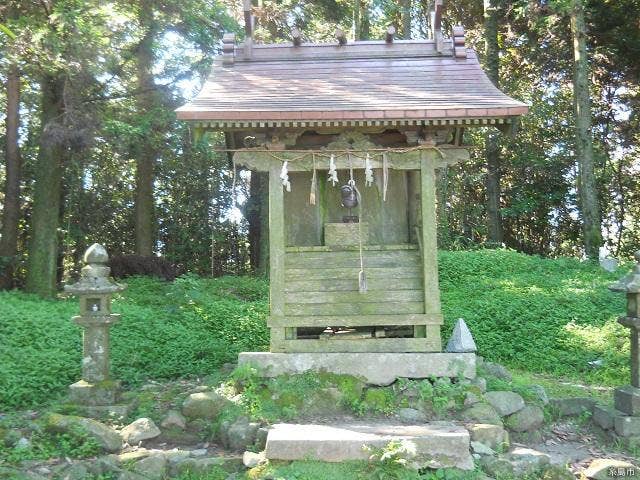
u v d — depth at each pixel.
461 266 15.60
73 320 7.18
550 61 21.36
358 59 8.30
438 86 7.50
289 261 7.41
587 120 17.25
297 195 7.96
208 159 19.53
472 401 6.79
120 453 6.27
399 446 5.64
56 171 14.48
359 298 7.31
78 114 13.29
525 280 14.39
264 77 7.89
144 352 9.16
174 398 7.18
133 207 21.27
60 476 5.75
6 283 15.36
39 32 11.65
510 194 23.23
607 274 15.01
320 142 7.61
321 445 5.74
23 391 7.56
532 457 6.03
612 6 19.91
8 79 15.58
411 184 7.91
